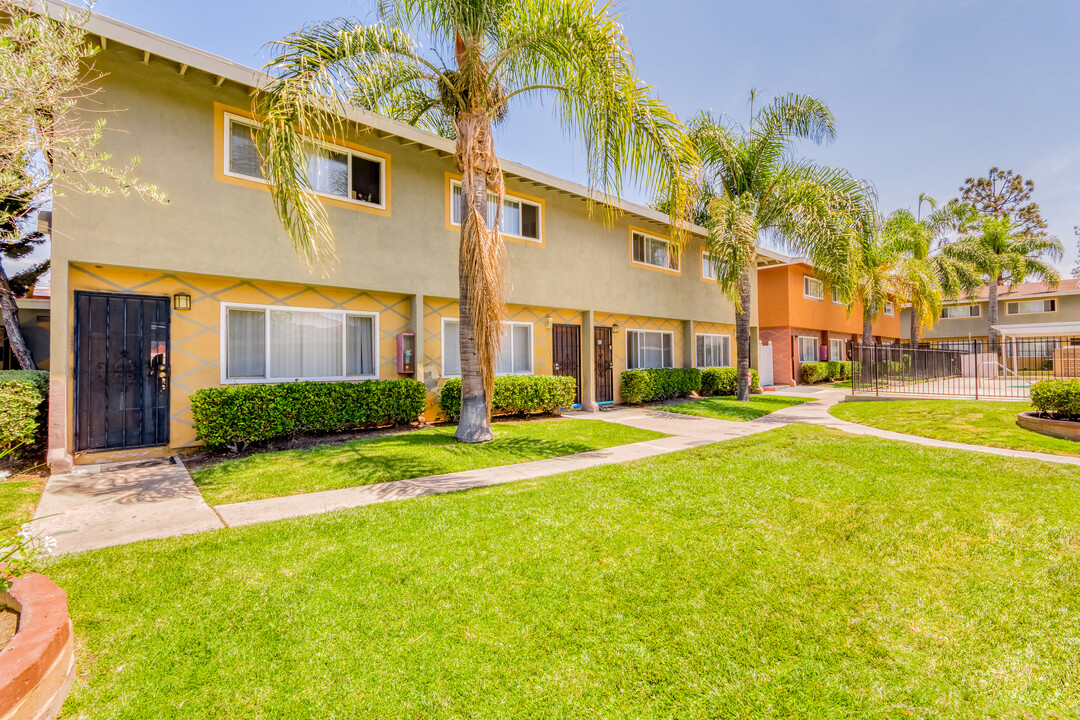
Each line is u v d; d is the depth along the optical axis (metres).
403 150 9.55
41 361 12.44
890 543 3.69
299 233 7.10
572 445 8.09
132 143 6.78
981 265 24.58
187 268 7.18
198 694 2.17
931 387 16.69
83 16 4.50
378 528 4.04
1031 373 23.89
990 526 3.93
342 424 8.47
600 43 6.98
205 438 7.02
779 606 2.88
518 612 2.82
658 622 2.73
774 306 21.78
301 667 2.35
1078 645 2.51
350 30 6.76
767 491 4.93
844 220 13.79
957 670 2.35
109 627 2.60
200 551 3.57
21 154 3.78
